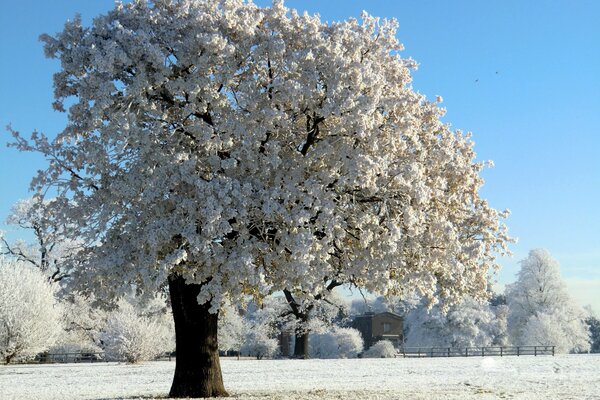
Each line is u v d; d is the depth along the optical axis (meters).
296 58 18.12
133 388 26.55
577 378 31.58
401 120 19.38
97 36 18.48
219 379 21.34
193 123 18.38
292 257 17.23
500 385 27.61
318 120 18.94
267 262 18.31
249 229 18.30
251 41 18.62
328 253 19.19
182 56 18.22
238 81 19.52
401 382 29.06
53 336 44.22
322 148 18.42
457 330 77.25
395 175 18.86
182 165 17.66
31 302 42.78
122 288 17.52
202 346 21.12
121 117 17.05
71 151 18.98
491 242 22.73
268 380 30.25
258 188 17.92
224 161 17.80
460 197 21.55
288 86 17.58
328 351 84.19
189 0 18.94
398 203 19.09
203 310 21.16
